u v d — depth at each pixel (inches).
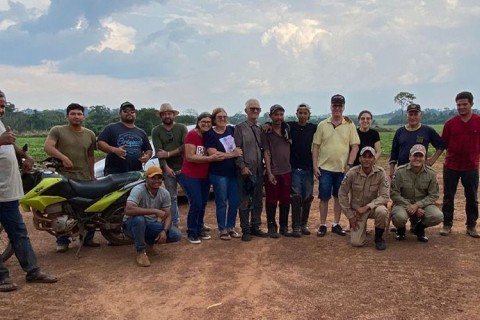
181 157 294.5
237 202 276.4
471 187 271.3
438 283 204.1
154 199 240.2
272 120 273.4
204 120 264.4
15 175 203.6
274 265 231.1
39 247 271.0
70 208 248.2
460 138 268.1
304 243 268.7
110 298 194.5
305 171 283.0
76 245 272.5
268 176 277.1
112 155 274.7
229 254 249.8
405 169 269.0
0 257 201.5
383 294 193.0
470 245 258.2
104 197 250.1
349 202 266.8
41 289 204.1
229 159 268.8
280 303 185.9
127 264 237.6
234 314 176.9
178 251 257.1
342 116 281.7
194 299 191.8
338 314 175.2
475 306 180.9
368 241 270.8
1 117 202.4
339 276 214.5
